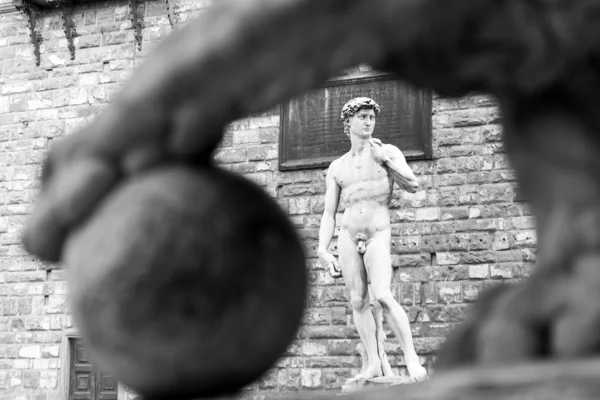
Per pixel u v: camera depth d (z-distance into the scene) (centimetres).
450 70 140
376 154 2109
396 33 127
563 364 120
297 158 3084
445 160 2911
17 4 3331
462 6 129
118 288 135
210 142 141
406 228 2898
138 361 139
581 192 137
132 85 135
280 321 145
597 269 130
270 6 124
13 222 3319
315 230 3025
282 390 2881
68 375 3167
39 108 3372
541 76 138
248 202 144
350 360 2859
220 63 127
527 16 133
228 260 139
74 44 3372
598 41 135
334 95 3066
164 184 139
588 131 141
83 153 140
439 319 2819
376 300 2086
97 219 138
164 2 3284
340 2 123
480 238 2838
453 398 114
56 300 3216
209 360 141
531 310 133
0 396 3188
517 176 147
